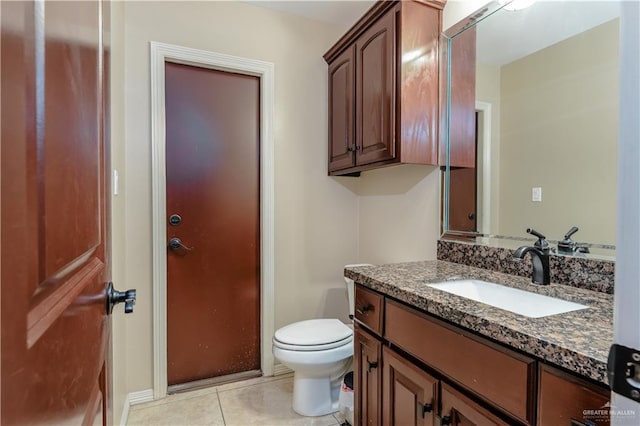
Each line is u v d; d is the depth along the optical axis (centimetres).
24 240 35
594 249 113
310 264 234
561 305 100
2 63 31
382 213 221
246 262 221
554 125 127
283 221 225
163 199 193
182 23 195
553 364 68
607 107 112
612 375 38
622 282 38
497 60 147
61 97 46
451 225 168
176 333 204
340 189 242
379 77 174
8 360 32
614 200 109
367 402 132
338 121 217
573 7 121
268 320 221
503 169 145
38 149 38
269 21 217
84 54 58
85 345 58
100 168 73
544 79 130
